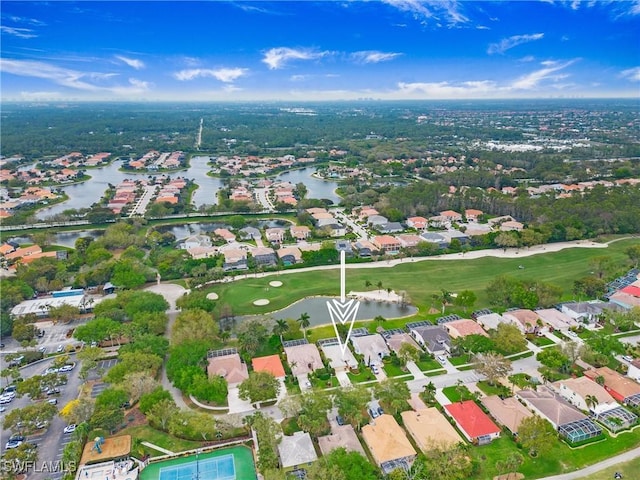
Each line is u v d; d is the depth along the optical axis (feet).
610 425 327.67
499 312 501.56
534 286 531.09
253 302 539.70
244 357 421.59
